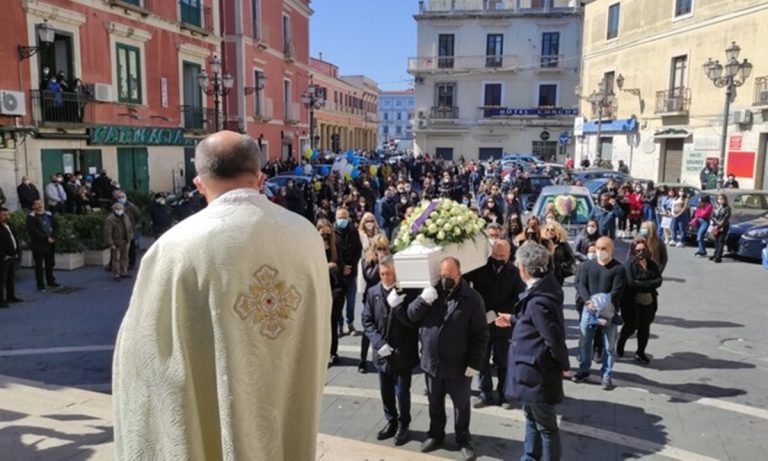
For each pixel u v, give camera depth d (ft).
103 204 54.90
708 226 47.37
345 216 27.14
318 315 5.84
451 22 146.82
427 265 16.56
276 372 5.38
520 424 18.26
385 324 16.98
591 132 105.60
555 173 86.94
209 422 5.34
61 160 56.03
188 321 5.16
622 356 24.25
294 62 118.01
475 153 150.30
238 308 5.11
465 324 15.90
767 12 66.28
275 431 5.39
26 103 51.65
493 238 23.76
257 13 100.42
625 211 56.03
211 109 81.46
